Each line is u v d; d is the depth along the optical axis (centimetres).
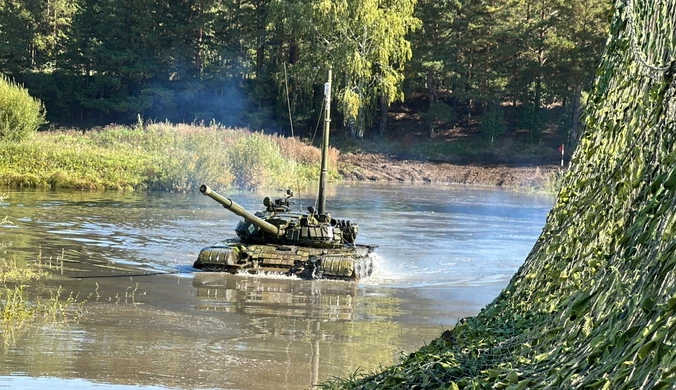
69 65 7012
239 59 7012
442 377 792
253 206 3350
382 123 6406
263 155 4231
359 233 2739
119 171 4006
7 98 4503
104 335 1214
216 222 2811
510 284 1055
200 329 1293
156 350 1141
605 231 801
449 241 2628
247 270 1864
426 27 6325
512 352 802
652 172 730
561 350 711
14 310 1341
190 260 2023
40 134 5003
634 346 568
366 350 1201
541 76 6325
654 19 802
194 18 7031
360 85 5725
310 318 1421
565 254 890
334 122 6562
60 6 7975
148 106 6694
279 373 1053
